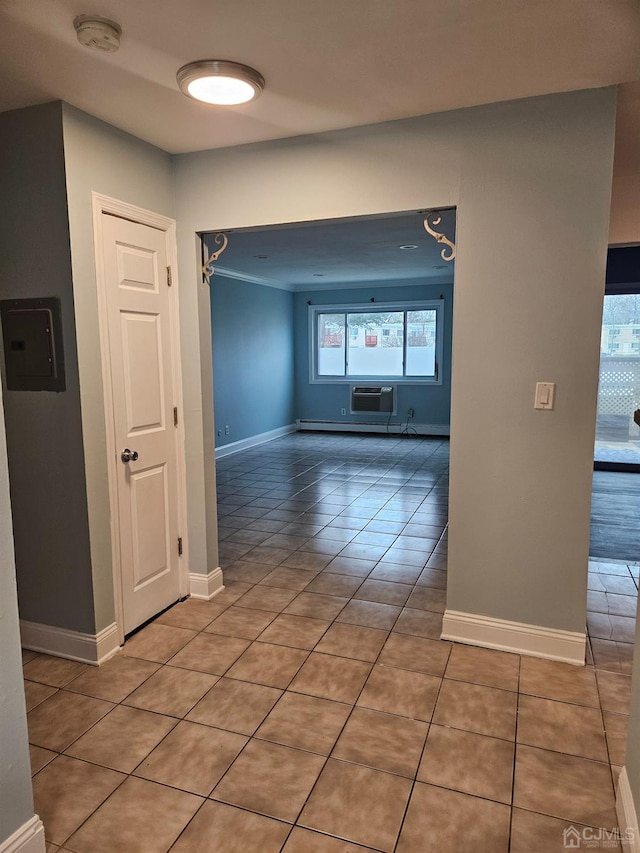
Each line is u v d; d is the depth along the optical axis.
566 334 2.35
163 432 2.91
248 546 3.99
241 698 2.24
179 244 2.94
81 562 2.47
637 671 1.60
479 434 2.52
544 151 2.29
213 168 2.82
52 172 2.28
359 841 1.59
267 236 5.18
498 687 2.30
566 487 2.42
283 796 1.75
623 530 4.33
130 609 2.71
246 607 3.03
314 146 2.62
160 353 2.87
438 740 2.00
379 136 2.51
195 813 1.69
